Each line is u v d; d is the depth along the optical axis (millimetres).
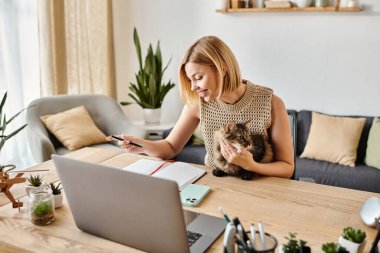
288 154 1412
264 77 3328
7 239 944
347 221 1019
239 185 1274
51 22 2902
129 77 3760
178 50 3580
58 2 2920
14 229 994
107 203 879
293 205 1119
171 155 1609
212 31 3414
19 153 3029
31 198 1021
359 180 2451
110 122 3020
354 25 2939
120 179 820
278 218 1039
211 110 1463
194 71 1278
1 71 2770
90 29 3342
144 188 797
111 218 896
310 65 3145
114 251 888
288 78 3244
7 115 2857
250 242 745
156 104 3348
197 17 3434
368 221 983
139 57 3268
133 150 1517
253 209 1096
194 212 1080
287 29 3150
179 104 3686
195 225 1005
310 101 3211
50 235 963
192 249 891
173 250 843
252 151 1369
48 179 1349
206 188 1230
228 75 1303
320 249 879
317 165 2645
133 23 3639
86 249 896
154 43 3637
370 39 2916
